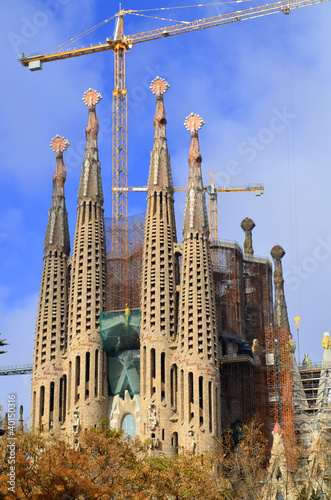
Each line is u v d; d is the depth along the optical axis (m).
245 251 198.88
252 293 184.00
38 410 147.50
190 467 109.31
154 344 145.00
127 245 167.75
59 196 163.00
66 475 88.19
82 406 145.00
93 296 151.50
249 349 170.12
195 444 136.75
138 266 164.62
